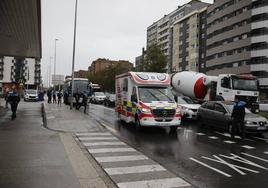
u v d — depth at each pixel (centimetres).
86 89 3644
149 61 5147
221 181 655
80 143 1084
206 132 1469
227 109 1474
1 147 943
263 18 5834
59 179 620
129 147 1021
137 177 664
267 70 5750
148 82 1525
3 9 1591
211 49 7462
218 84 2175
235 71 6469
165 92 1530
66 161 777
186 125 1755
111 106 3634
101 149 979
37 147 952
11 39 2455
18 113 2220
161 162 820
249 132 1346
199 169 754
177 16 10269
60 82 5381
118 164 781
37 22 1853
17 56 3503
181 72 2556
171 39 10512
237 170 755
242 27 6319
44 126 1499
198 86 2302
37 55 3369
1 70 11875
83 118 1861
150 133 1393
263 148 1078
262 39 5822
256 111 2120
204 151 988
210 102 1641
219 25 7131
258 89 2138
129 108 1581
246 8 6319
